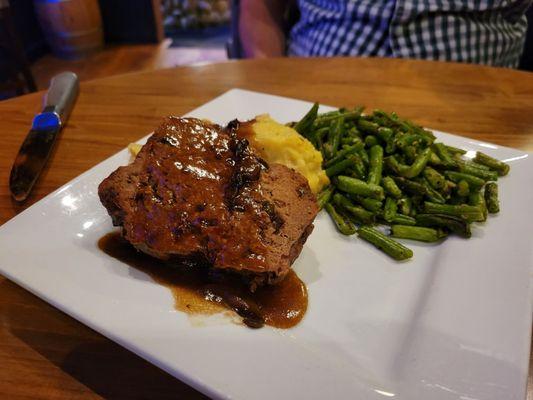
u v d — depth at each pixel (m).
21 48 0.58
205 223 0.18
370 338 0.17
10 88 0.58
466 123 0.33
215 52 0.81
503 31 0.48
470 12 0.46
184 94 0.37
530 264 0.19
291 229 0.19
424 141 0.26
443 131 0.32
